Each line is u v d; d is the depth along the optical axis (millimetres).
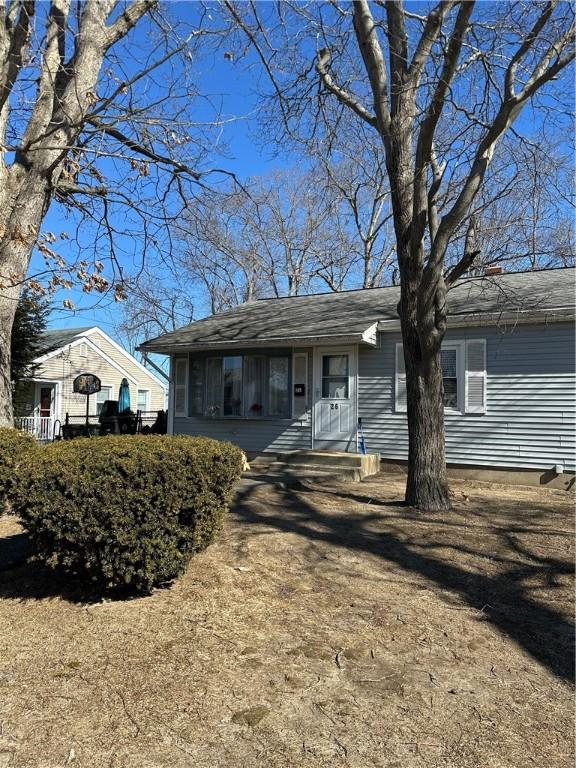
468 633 3875
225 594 4387
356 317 12297
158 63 7105
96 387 18438
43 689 3090
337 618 4055
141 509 3979
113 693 3043
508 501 8422
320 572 4984
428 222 7750
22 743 2621
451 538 6164
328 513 7273
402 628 3922
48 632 3809
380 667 3367
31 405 24297
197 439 4828
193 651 3516
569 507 7953
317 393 12570
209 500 4430
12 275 6672
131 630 3807
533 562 5414
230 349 13438
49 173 7590
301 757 2533
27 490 4020
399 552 5656
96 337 28500
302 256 29328
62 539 4070
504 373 10586
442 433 7684
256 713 2855
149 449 4180
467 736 2717
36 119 7699
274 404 13023
